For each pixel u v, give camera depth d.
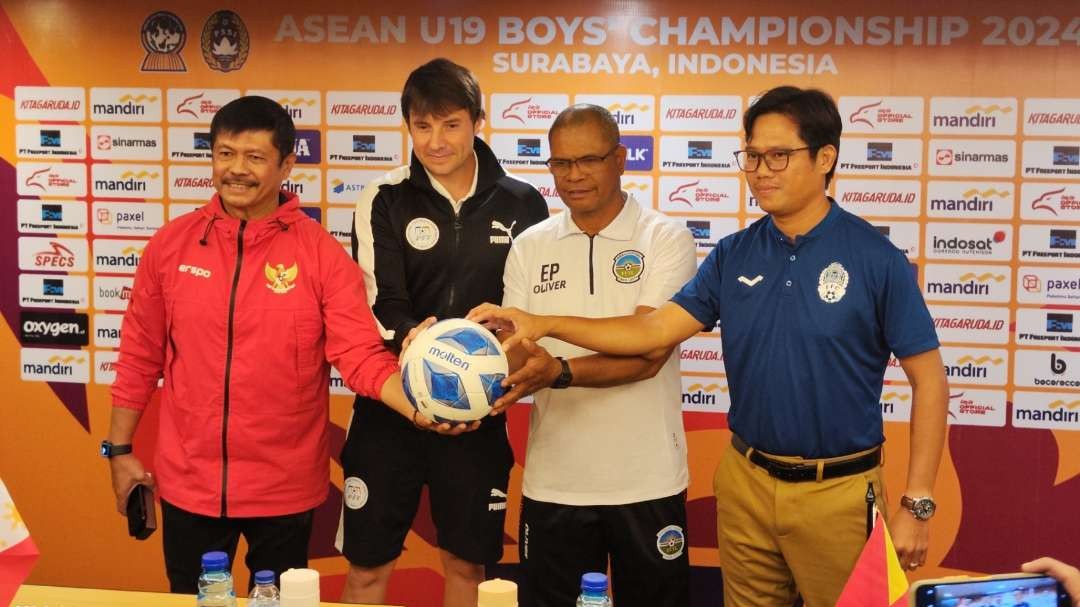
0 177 3.50
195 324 2.42
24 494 3.59
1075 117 3.16
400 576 3.56
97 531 3.59
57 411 3.56
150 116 3.45
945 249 3.25
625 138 3.32
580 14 3.30
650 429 2.53
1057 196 3.18
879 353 2.23
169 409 2.49
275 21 3.38
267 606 1.52
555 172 2.47
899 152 3.23
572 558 2.59
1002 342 3.25
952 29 3.18
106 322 3.52
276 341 2.42
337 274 2.47
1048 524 3.28
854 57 3.22
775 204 2.18
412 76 2.58
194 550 2.49
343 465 2.79
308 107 3.40
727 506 2.40
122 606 1.69
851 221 2.23
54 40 3.45
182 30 3.41
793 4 3.22
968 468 3.30
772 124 2.15
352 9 3.36
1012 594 1.26
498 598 1.40
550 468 2.56
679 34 3.28
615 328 2.36
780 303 2.23
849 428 2.21
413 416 2.31
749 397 2.29
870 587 1.37
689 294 2.41
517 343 2.31
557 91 3.33
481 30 3.33
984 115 3.19
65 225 3.50
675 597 2.59
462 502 2.70
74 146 3.47
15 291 3.53
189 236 2.46
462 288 2.68
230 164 2.37
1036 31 3.15
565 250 2.56
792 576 2.41
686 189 3.32
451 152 2.56
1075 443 3.24
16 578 1.40
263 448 2.44
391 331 2.58
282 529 2.50
